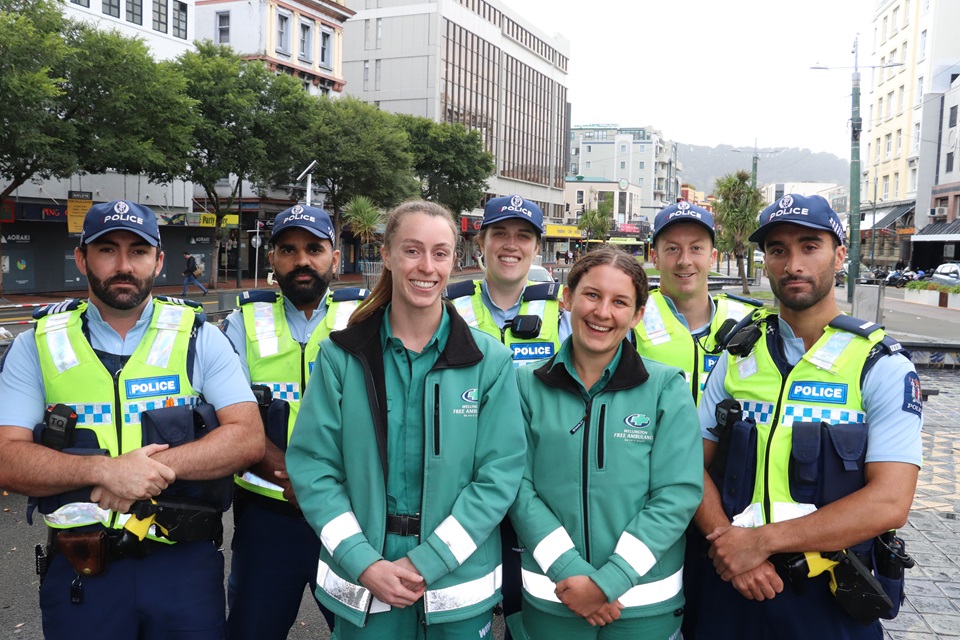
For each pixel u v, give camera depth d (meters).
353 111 34.62
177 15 30.09
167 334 2.53
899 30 47.41
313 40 42.25
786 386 2.35
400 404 2.27
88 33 20.20
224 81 27.19
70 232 26.12
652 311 3.50
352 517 2.21
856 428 2.21
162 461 2.31
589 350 2.33
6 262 24.88
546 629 2.32
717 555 2.29
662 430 2.32
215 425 2.53
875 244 50.22
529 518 2.32
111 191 28.22
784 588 2.27
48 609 2.37
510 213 3.64
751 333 2.49
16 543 4.81
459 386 2.26
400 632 2.24
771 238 2.38
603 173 118.62
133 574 2.35
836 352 2.30
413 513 2.25
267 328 3.18
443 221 2.25
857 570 2.17
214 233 31.89
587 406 2.36
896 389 2.19
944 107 39.91
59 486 2.23
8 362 2.44
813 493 2.24
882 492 2.10
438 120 59.00
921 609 3.88
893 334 15.91
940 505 5.59
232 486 2.59
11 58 17.36
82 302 2.59
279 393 3.09
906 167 45.72
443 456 2.21
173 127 22.19
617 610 2.18
